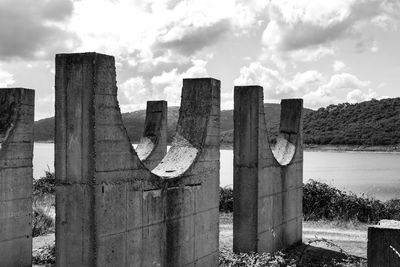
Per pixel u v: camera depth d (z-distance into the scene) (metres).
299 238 12.00
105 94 6.04
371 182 27.05
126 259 6.52
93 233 5.88
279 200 10.72
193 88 8.67
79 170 5.95
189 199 8.04
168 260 7.50
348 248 11.66
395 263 5.86
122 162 6.39
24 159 9.39
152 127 13.04
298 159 11.89
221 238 12.44
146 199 6.93
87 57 5.88
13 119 9.25
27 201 9.45
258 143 9.55
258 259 9.07
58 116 6.05
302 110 12.16
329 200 15.88
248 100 9.59
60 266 6.07
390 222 6.32
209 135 8.59
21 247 9.32
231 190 16.80
